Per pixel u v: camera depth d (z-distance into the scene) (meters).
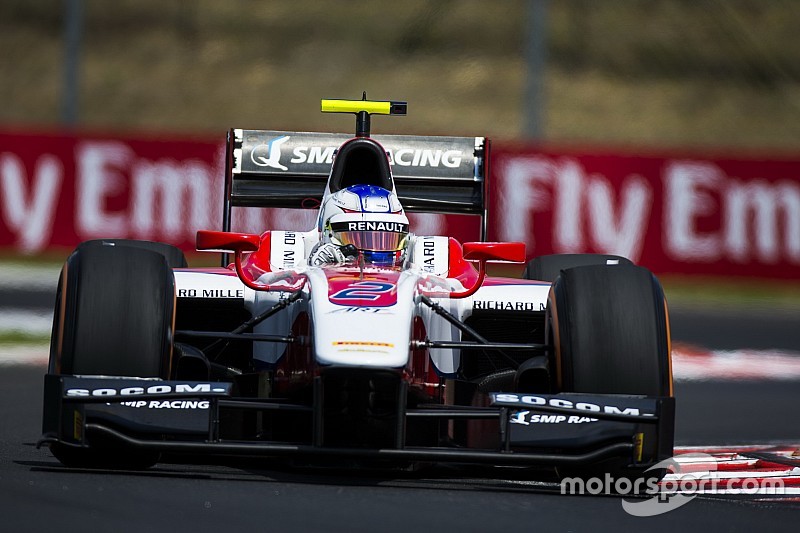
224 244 20.84
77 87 77.25
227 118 114.94
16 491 18.02
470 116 114.56
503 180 63.53
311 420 20.83
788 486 21.84
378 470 21.17
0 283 57.25
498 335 25.52
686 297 61.44
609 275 21.02
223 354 25.20
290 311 22.14
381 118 112.00
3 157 62.47
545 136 113.62
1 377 35.56
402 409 18.88
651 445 19.56
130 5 132.38
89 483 18.86
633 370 20.09
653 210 63.66
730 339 50.34
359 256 22.03
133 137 63.38
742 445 27.62
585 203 63.56
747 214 63.78
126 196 63.31
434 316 23.16
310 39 128.62
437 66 124.19
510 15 132.75
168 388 19.16
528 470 22.91
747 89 125.50
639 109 119.81
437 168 29.95
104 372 19.52
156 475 19.95
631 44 130.00
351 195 23.72
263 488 18.91
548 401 19.41
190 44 126.31
